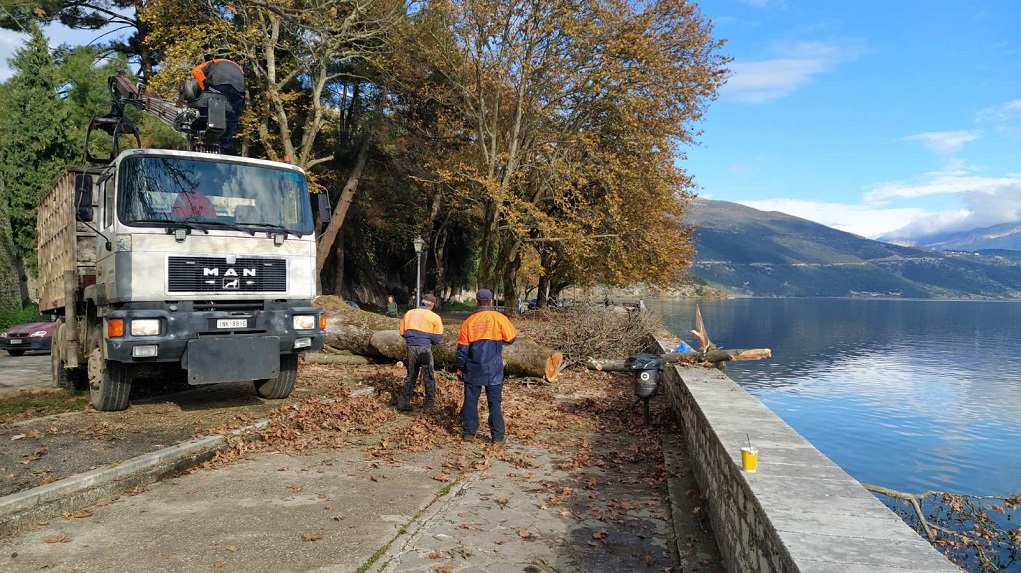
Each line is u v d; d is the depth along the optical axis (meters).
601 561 4.30
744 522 3.48
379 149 35.62
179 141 21.61
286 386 9.22
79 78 29.58
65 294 9.20
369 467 6.39
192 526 4.72
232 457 6.66
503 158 26.98
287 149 24.22
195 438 6.95
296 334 8.22
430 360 9.06
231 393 9.85
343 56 25.59
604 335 14.41
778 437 4.47
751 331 136.12
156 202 7.53
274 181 8.38
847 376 69.94
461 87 27.25
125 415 8.20
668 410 9.55
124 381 8.13
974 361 95.00
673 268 32.69
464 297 65.88
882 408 48.50
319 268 30.28
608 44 25.55
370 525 4.79
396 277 54.28
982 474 27.92
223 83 9.31
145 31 28.38
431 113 33.00
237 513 5.02
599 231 30.03
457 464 6.56
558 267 35.84
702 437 5.55
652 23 26.70
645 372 8.42
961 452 33.19
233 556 4.18
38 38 29.20
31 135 28.95
